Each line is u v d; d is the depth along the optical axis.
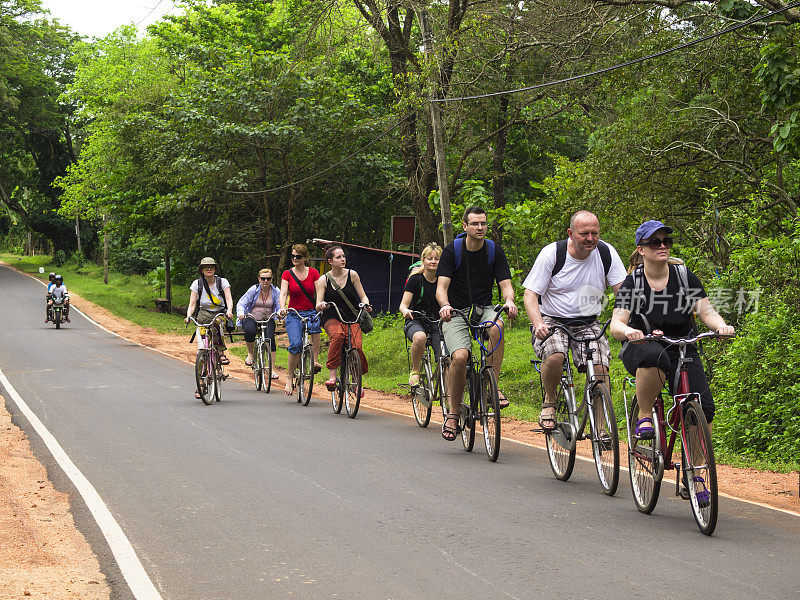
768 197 18.48
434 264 10.77
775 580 4.98
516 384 17.89
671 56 20.73
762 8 18.11
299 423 11.73
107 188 49.69
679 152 20.81
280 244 42.00
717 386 12.95
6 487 7.49
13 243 123.50
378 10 29.20
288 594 4.80
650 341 6.48
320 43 32.62
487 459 9.10
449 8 26.17
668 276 6.55
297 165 38.91
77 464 8.64
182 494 7.29
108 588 4.93
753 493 7.79
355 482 7.79
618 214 20.88
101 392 15.70
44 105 74.50
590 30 21.20
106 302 52.03
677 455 8.78
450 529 6.16
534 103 30.80
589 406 7.53
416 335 11.03
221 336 14.16
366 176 38.75
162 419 12.04
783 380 11.36
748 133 20.66
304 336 13.93
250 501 7.04
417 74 24.52
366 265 30.77
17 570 5.14
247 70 37.16
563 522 6.37
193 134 37.25
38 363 22.11
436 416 13.19
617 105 24.77
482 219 8.80
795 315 11.77
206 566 5.32
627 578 5.03
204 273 13.93
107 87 53.38
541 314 7.73
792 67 15.02
